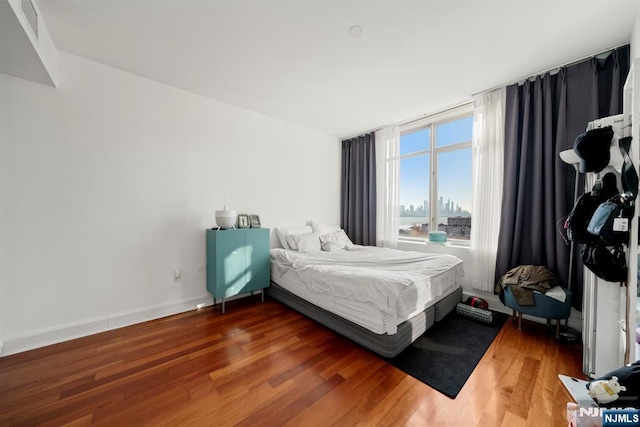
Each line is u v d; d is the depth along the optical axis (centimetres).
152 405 140
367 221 416
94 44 200
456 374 167
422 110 331
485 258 283
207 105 293
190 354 191
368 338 192
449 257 281
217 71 240
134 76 245
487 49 206
